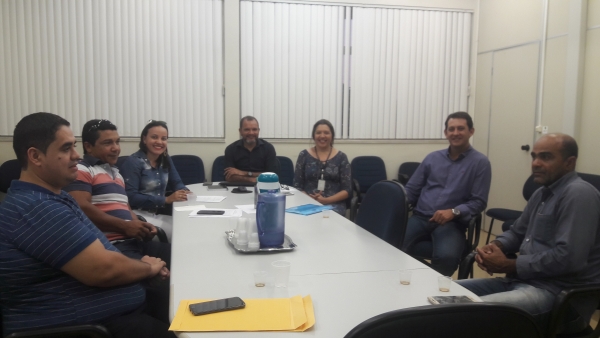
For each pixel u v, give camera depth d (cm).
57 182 140
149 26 455
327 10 487
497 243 206
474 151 288
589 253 169
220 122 480
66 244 130
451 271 247
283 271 131
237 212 240
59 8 436
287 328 104
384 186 227
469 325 83
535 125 427
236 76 475
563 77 392
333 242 182
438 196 289
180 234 192
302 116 495
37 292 133
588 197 165
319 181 351
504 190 475
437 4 509
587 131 372
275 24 478
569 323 164
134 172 283
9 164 405
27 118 137
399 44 507
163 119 467
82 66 446
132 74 456
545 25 411
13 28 431
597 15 360
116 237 223
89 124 227
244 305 114
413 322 81
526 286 176
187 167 461
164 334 148
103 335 127
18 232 128
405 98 515
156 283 165
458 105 530
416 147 525
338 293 126
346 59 497
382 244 179
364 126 510
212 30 468
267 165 411
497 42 482
